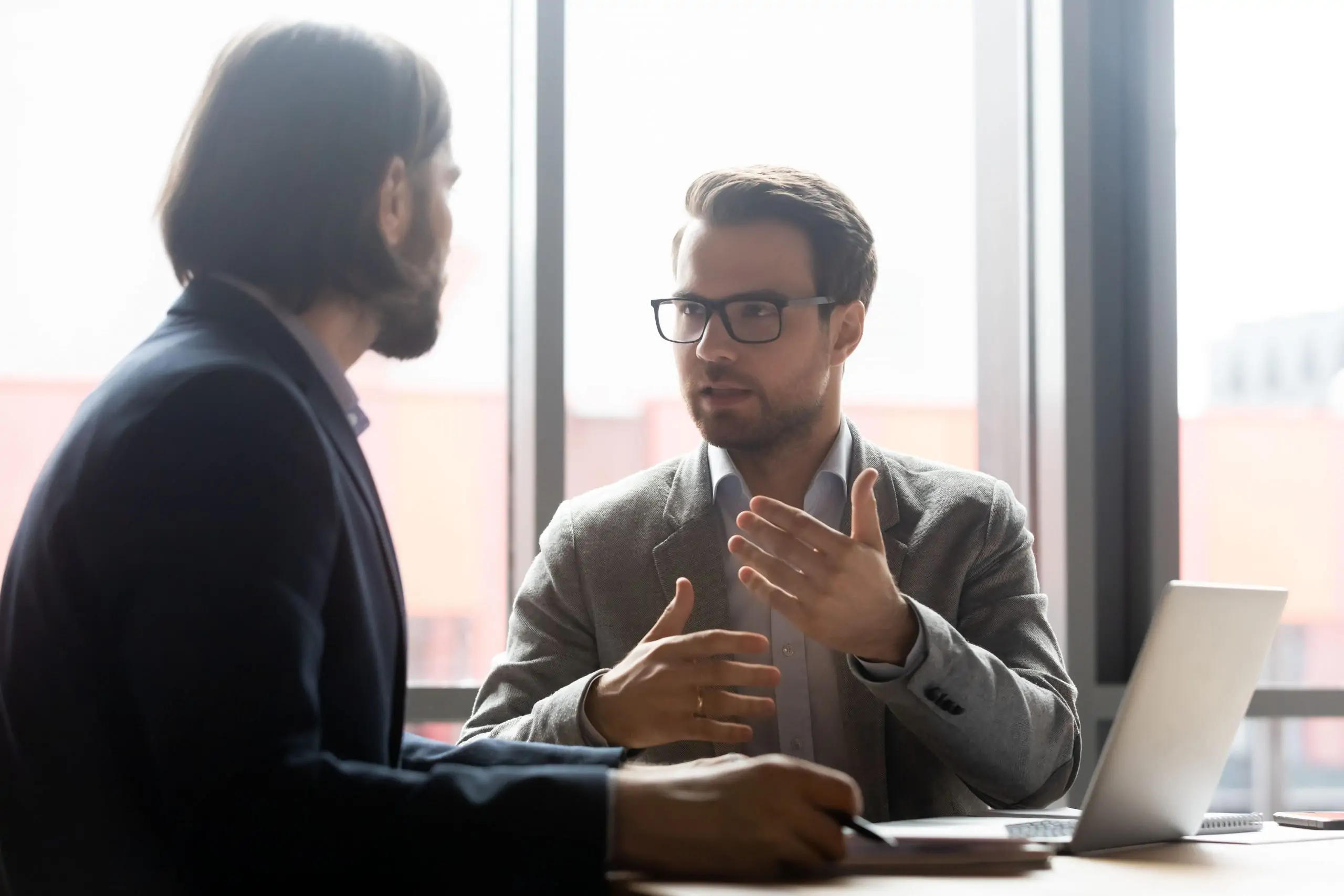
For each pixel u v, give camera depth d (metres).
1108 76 2.46
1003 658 1.65
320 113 1.06
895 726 1.66
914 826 1.31
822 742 1.67
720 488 1.75
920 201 2.43
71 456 0.94
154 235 1.16
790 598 1.29
